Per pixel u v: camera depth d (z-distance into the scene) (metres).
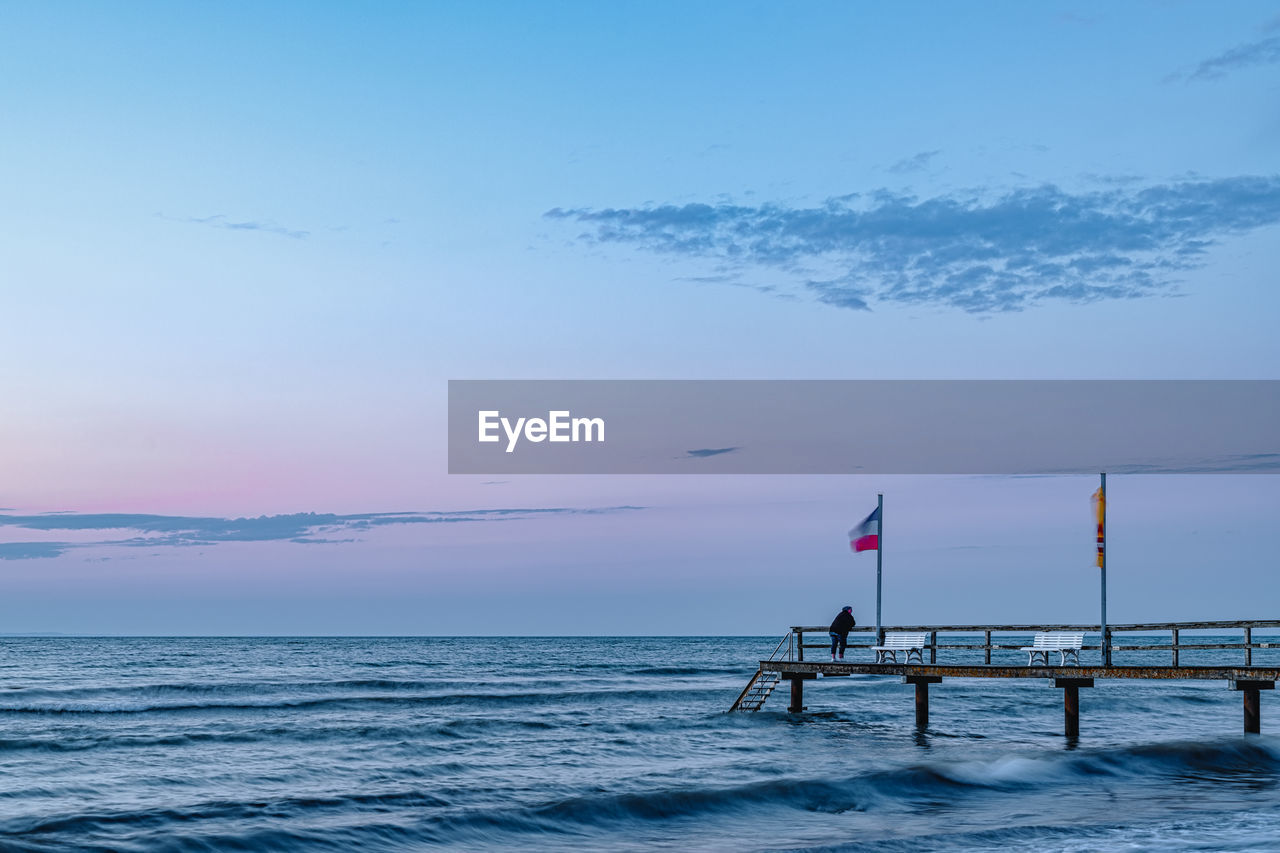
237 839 17.09
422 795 21.44
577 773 25.09
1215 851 16.08
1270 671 22.80
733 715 36.34
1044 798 21.00
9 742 29.64
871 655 52.72
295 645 167.88
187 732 33.84
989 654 28.72
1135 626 25.09
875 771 23.44
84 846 16.36
